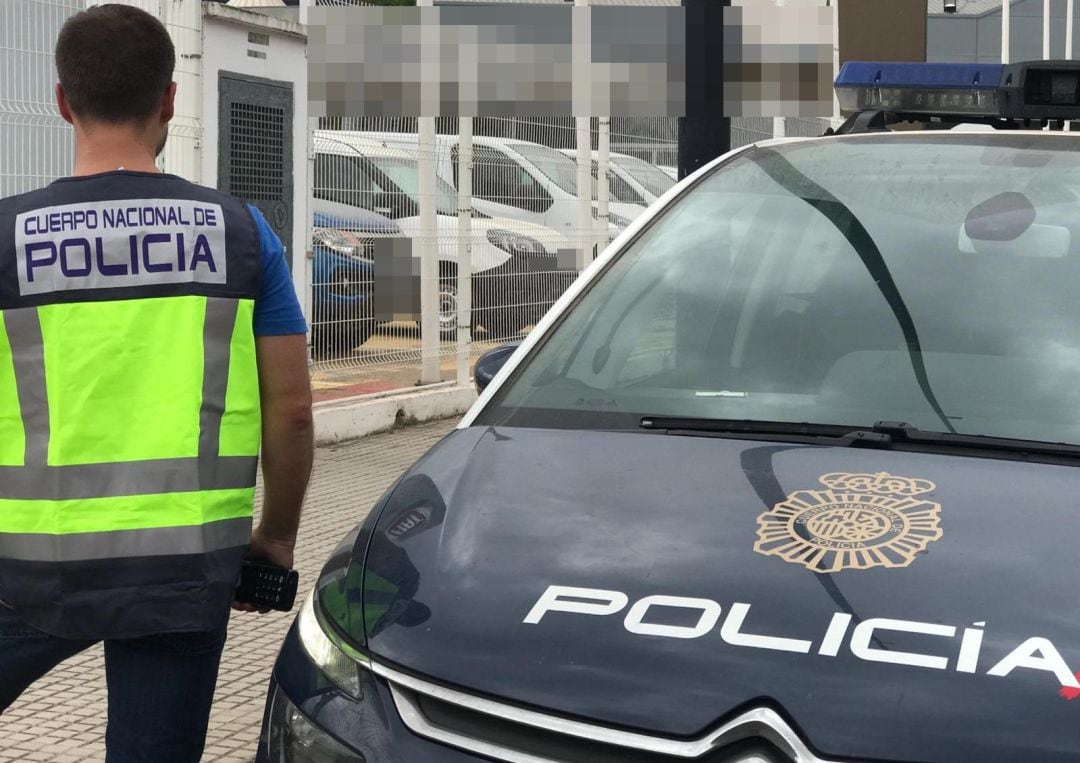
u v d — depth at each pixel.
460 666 2.13
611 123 11.20
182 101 7.52
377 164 9.32
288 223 8.44
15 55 6.40
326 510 7.26
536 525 2.40
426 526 2.49
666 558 2.24
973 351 2.86
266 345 2.69
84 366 2.52
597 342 3.10
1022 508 2.31
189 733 2.66
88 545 2.51
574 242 10.86
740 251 3.24
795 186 3.39
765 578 2.16
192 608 2.54
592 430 2.82
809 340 2.97
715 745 1.95
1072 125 3.97
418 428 9.76
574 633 2.12
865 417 2.76
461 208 10.07
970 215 3.18
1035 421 2.68
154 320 2.55
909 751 1.89
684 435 2.73
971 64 3.86
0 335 2.54
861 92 3.97
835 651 2.01
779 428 2.71
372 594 2.36
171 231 2.58
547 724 2.03
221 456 2.57
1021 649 1.98
